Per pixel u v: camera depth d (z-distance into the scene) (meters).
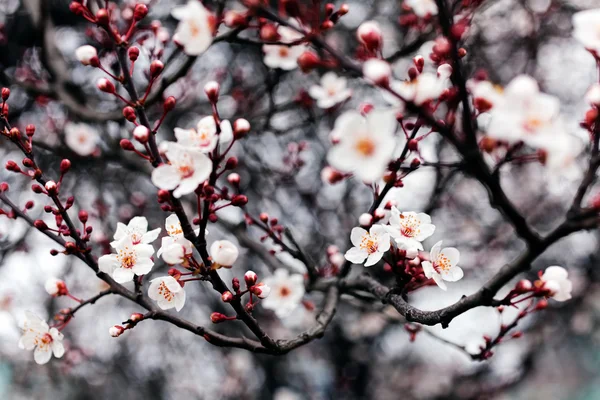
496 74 5.83
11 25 5.37
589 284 6.47
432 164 1.65
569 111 6.00
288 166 5.29
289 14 1.50
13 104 5.26
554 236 1.65
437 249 2.31
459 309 1.97
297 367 7.76
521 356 6.83
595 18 1.59
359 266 5.30
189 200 4.39
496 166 1.58
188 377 7.93
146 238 2.28
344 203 6.26
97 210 5.25
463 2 2.40
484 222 6.78
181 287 2.10
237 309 2.11
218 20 2.08
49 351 2.45
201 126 1.90
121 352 7.38
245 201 1.97
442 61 1.98
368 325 6.96
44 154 5.24
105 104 5.30
